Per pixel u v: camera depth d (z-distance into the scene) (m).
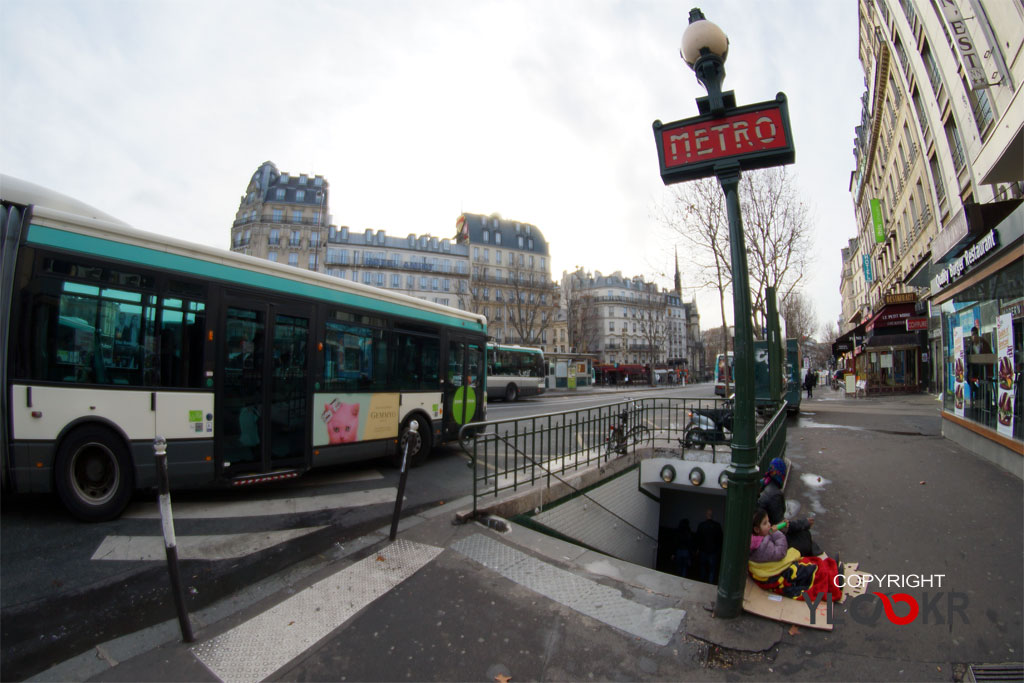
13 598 3.39
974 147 11.77
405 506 5.80
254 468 5.74
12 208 4.55
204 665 2.88
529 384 28.19
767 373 15.98
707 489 8.12
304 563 4.24
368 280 64.94
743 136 3.45
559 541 4.85
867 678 2.81
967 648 3.10
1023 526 5.08
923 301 22.94
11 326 4.39
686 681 2.79
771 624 3.34
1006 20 8.55
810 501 6.17
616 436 8.32
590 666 2.92
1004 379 7.22
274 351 6.05
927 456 8.46
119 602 3.46
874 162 31.14
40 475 4.43
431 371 8.56
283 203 64.19
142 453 4.89
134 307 4.96
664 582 3.98
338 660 2.95
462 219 74.56
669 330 108.19
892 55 21.03
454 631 3.26
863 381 27.11
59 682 2.70
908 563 4.36
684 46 3.65
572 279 79.00
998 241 6.75
